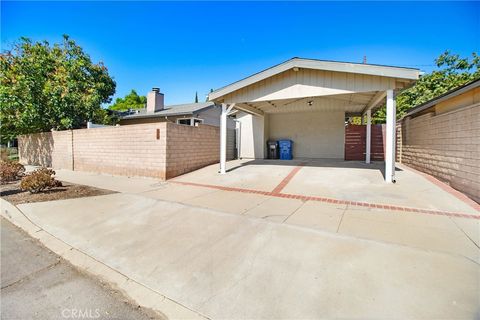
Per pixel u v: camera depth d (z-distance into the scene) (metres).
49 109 12.85
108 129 9.63
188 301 2.31
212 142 10.82
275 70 7.32
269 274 2.62
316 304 2.13
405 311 1.99
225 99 8.58
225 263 2.90
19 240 3.88
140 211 4.92
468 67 13.89
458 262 2.65
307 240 3.31
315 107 11.53
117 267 2.96
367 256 2.83
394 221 3.92
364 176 7.32
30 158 14.13
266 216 4.34
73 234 3.95
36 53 13.24
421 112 8.83
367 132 10.66
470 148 5.00
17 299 2.41
